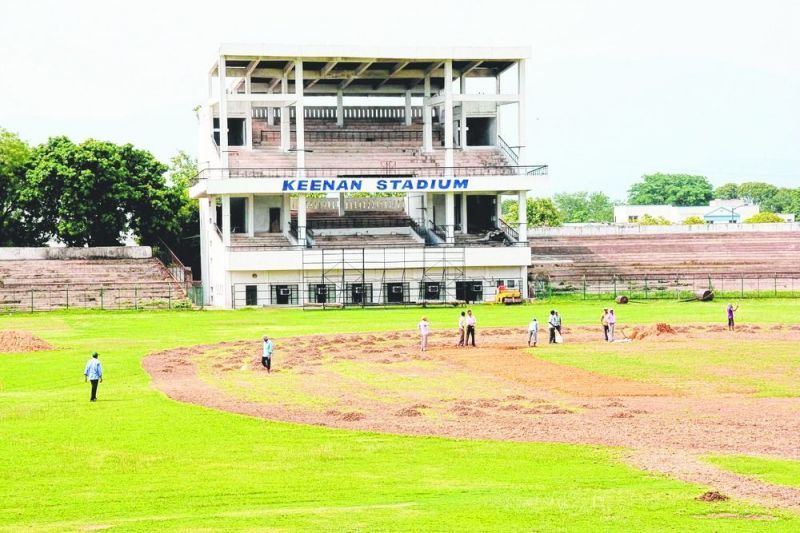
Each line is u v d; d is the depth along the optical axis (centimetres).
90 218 15438
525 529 3105
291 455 4278
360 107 15725
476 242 14362
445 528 3125
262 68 14550
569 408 5341
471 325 8238
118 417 5147
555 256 15900
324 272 13588
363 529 3123
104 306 12875
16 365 7256
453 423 4938
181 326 10312
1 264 13900
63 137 15862
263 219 14500
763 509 3294
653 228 17138
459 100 14400
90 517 3403
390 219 14925
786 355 7319
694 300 13262
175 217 16062
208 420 5047
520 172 14562
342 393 5934
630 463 4012
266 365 6906
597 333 9094
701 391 5866
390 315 11681
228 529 3156
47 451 4378
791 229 17262
